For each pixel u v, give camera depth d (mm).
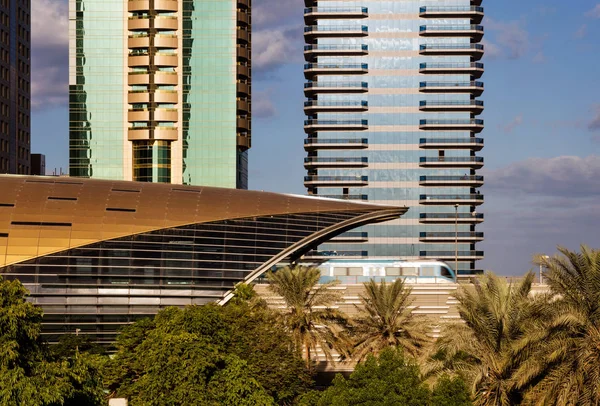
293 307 100688
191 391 69562
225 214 127562
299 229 131875
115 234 118875
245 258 126188
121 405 84812
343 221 136000
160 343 79000
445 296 124250
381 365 63719
